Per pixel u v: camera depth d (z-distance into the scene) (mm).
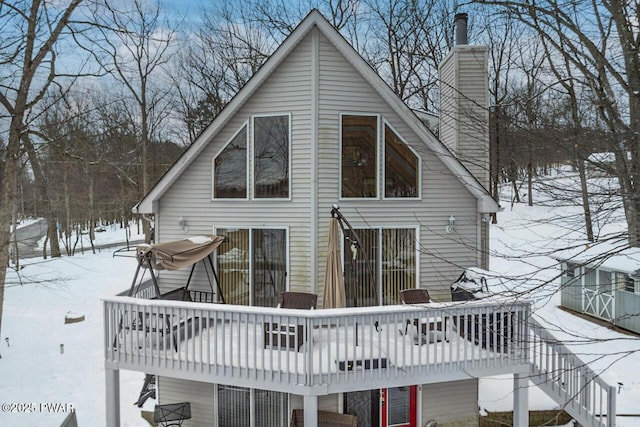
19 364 13328
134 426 9750
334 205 8195
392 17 22484
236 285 9312
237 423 8953
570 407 7574
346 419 8055
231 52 26828
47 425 9742
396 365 7043
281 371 6863
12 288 22469
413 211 9164
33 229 47438
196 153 9297
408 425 8836
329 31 8500
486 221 9484
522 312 7508
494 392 10328
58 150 13453
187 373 7359
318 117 8672
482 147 9633
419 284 9180
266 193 9062
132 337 7680
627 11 6477
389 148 9070
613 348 13273
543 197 10203
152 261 8445
